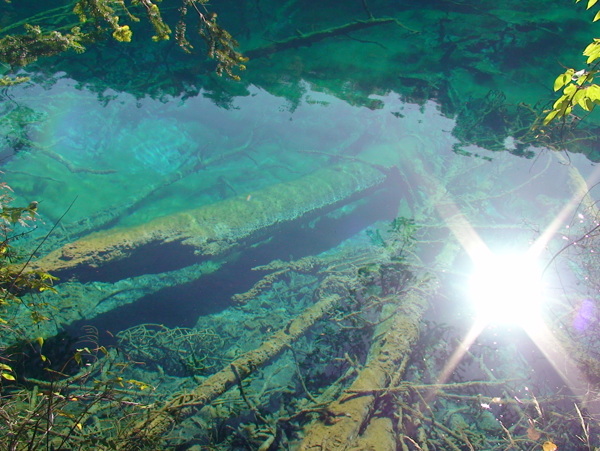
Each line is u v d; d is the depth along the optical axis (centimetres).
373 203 798
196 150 780
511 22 969
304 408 364
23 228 597
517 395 442
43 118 715
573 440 382
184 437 375
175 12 921
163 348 498
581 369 417
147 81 820
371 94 838
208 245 559
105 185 690
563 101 209
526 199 721
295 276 650
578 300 502
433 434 382
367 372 380
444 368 459
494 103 775
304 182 699
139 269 542
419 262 570
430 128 796
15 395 273
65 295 527
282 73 871
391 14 990
